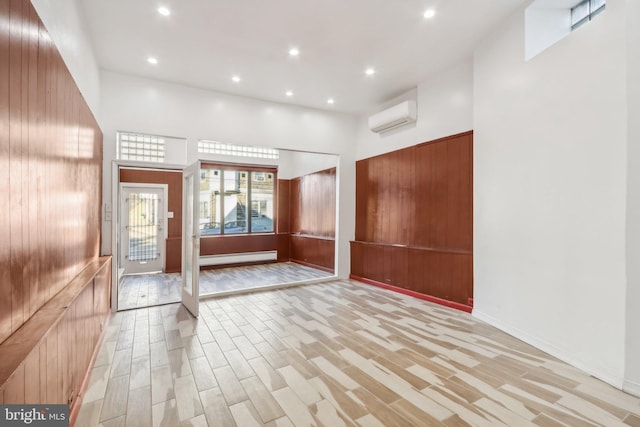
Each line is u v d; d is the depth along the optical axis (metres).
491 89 3.47
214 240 7.12
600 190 2.37
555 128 2.73
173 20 3.08
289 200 8.30
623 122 2.23
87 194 2.82
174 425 1.83
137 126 4.18
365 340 3.06
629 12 2.20
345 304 4.29
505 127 3.29
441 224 4.34
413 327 3.42
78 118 2.46
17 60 1.29
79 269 2.48
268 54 3.76
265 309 4.06
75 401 1.91
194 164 3.88
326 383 2.29
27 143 1.40
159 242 6.57
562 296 2.66
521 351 2.82
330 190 6.67
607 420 1.88
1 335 1.17
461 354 2.76
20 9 1.33
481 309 3.68
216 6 2.88
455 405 2.03
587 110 2.47
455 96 4.14
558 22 3.06
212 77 4.30
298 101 5.27
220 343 2.99
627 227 2.20
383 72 4.27
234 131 4.89
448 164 4.23
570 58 2.60
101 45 3.48
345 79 4.47
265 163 7.89
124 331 3.29
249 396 2.12
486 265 3.59
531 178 2.98
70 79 2.21
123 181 6.18
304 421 1.87
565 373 2.43
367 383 2.29
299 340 3.06
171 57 3.77
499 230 3.39
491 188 3.49
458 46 3.67
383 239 5.38
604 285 2.34
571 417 1.91
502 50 3.29
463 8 3.00
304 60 3.92
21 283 1.35
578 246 2.53
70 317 1.79
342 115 5.91
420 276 4.62
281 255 8.06
